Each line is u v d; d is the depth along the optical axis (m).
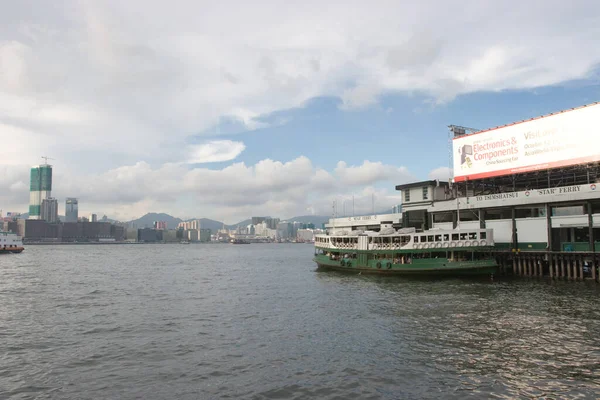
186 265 123.19
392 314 40.66
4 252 186.00
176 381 24.23
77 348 31.22
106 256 184.88
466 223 78.31
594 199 60.97
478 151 80.75
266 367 26.28
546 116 70.69
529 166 72.69
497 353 27.83
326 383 23.47
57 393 22.81
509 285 58.34
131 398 22.02
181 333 35.31
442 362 26.34
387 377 24.11
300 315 42.03
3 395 22.58
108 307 48.38
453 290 54.72
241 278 81.50
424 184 90.62
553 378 23.39
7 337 34.62
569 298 47.12
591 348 28.53
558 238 66.69
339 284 64.94
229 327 37.31
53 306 49.31
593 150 64.62
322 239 89.12
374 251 73.38
